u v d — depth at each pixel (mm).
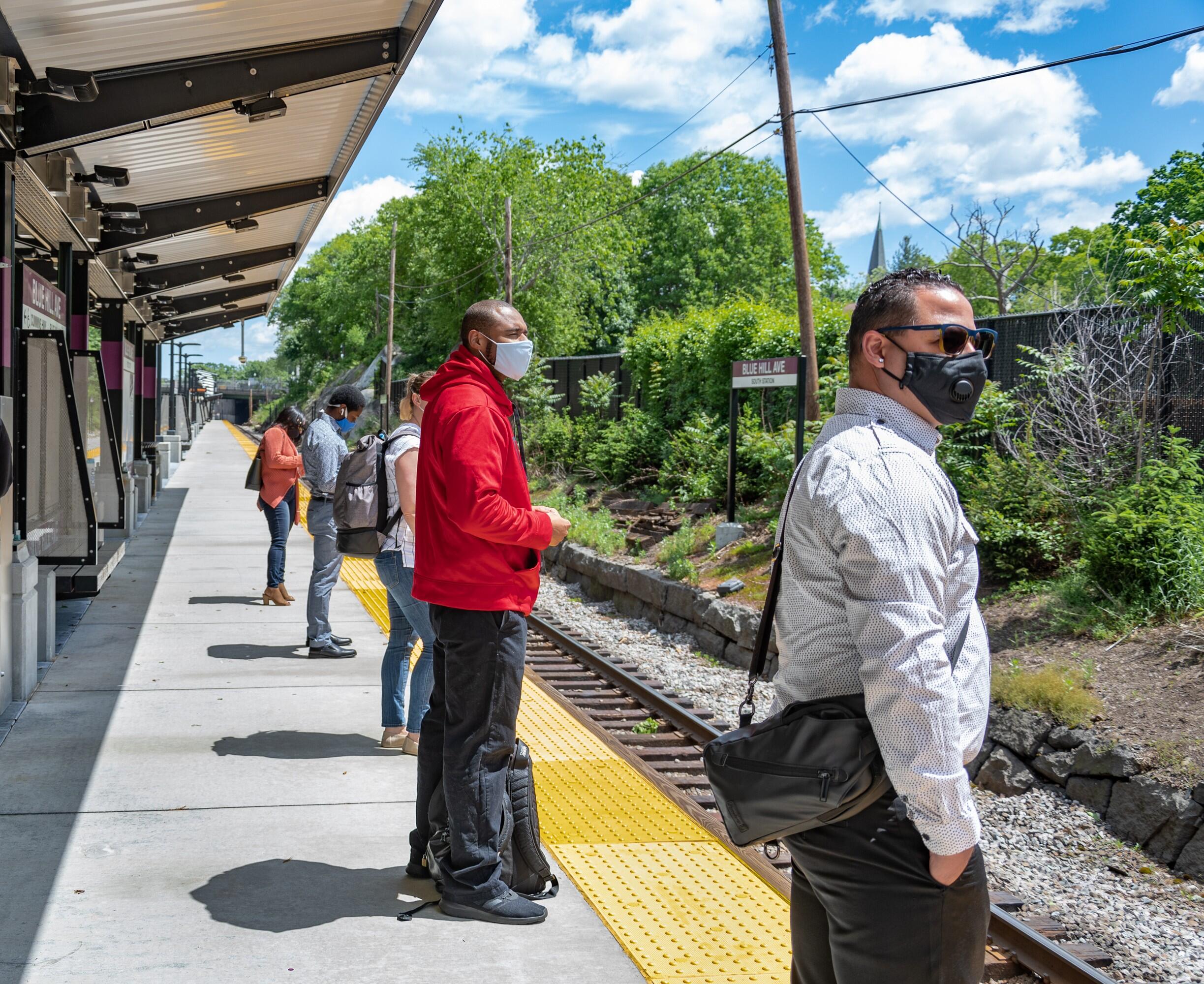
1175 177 34188
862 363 2117
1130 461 10180
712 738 7512
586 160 44719
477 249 44375
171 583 11000
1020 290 33875
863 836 1960
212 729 5898
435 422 3492
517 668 3545
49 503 7617
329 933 3475
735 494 15133
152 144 8891
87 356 9961
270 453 9680
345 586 11461
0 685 6027
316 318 93812
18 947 3328
